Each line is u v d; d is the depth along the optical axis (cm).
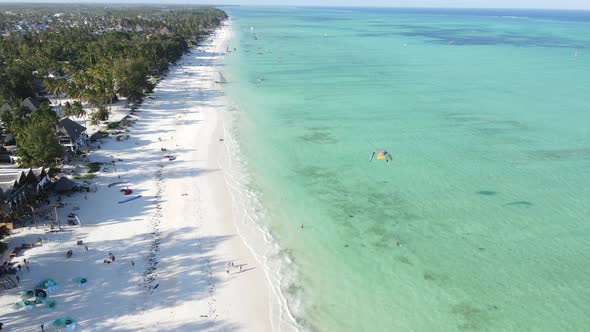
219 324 4303
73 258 5147
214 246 5541
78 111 9656
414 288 4866
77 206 6275
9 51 16550
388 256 5419
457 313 4512
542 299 4712
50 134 7044
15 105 9900
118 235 5659
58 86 11531
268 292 4778
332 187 7188
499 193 7012
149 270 5019
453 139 9425
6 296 4509
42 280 4741
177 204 6500
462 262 5309
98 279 4825
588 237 5844
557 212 6456
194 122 10262
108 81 11312
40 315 4278
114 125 9719
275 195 6900
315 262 5303
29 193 6131
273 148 8819
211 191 6944
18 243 5359
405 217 6297
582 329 4328
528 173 7762
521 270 5166
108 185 6956
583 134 9800
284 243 5672
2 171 6259
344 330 4303
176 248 5459
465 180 7462
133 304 4497
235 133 9619
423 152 8669
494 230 5981
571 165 8112
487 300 4691
